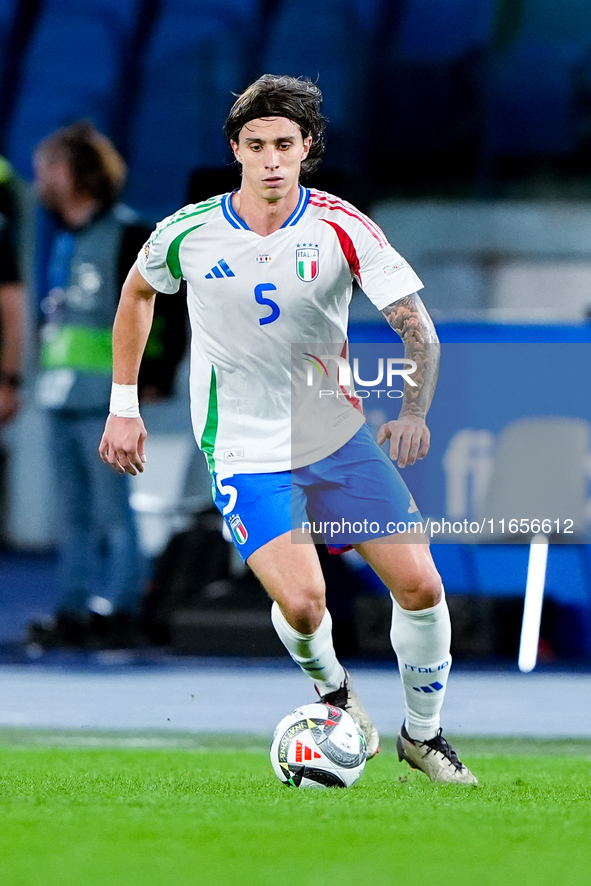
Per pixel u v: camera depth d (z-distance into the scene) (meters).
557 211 55.59
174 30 59.28
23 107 59.97
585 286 55.41
